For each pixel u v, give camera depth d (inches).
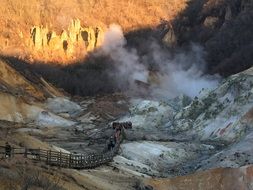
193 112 3683.6
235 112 3157.0
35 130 3395.7
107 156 2133.4
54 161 1550.2
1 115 4350.4
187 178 1812.3
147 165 2443.4
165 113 4055.1
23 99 4719.5
